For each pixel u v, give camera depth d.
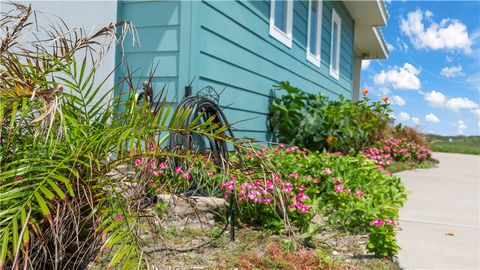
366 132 8.47
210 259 2.61
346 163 4.73
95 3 4.29
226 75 5.02
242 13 5.44
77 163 1.58
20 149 1.58
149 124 1.67
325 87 10.18
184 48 4.26
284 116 6.70
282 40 7.00
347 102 8.50
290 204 3.16
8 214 1.40
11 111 1.51
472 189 6.13
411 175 7.58
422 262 2.74
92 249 1.55
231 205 2.95
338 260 2.70
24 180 1.42
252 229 3.27
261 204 3.28
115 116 1.76
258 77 6.05
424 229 3.63
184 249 2.70
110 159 1.70
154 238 1.58
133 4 4.41
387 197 4.11
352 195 3.85
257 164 2.03
